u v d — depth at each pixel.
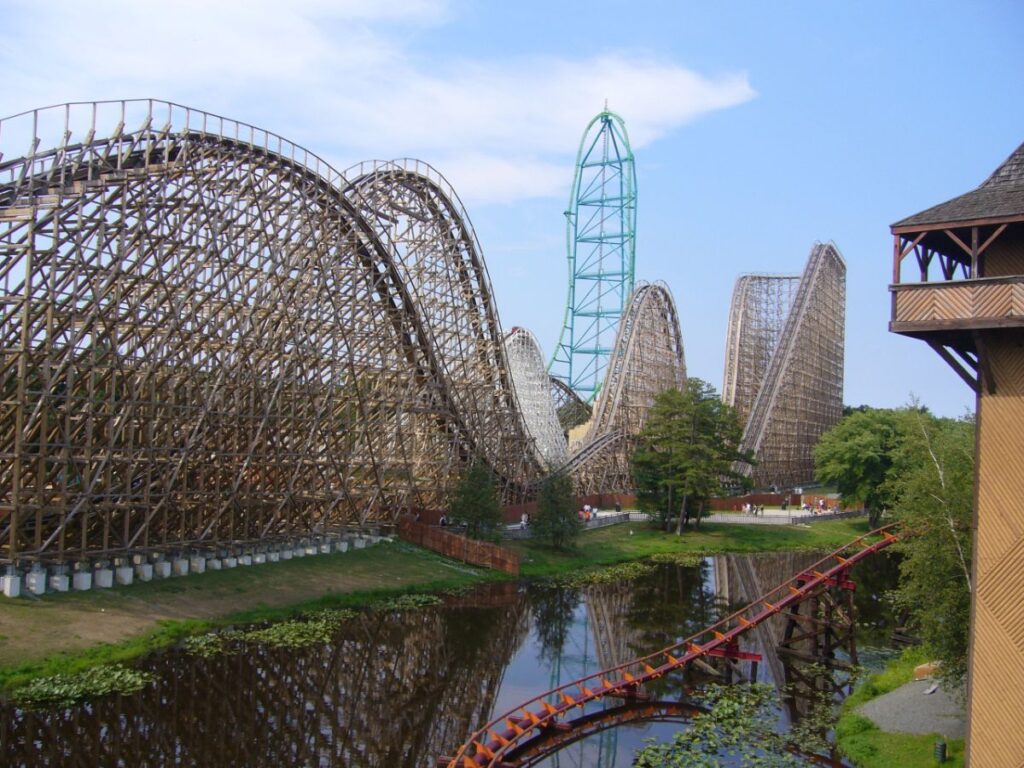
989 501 18.47
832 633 36.66
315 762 23.64
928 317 18.75
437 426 59.38
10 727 24.25
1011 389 18.34
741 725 27.66
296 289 45.97
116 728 24.80
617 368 83.75
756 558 62.72
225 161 41.34
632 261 102.75
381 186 53.06
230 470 41.34
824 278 104.44
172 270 38.47
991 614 18.33
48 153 34.56
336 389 47.91
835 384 115.62
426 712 28.03
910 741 24.69
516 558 50.69
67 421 32.41
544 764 24.61
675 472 72.00
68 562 34.69
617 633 39.44
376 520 53.16
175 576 37.81
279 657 31.97
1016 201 18.48
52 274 32.03
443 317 57.69
